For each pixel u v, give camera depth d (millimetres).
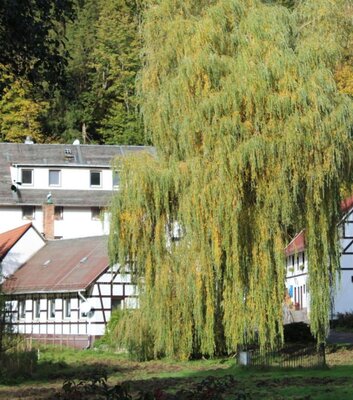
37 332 54062
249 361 34188
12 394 27250
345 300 63312
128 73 89688
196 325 35062
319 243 34312
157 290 36375
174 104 34312
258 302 33531
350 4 45094
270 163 32375
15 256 59844
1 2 16031
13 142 83750
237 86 32531
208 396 13828
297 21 36062
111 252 36844
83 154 78312
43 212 69125
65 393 14852
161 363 38125
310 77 32938
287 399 23984
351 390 25828
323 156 32625
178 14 36625
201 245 33875
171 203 36125
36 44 16766
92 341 49906
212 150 32781
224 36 34438
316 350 34500
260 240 33219
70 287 50938
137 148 80312
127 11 93500
